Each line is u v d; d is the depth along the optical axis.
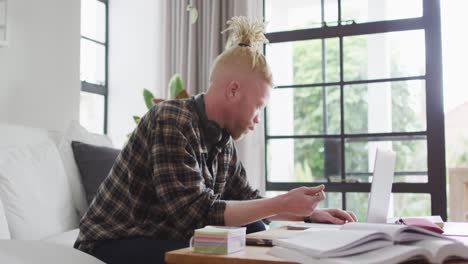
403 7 3.41
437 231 1.33
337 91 3.57
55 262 1.21
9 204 1.92
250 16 3.55
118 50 4.10
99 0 4.07
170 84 3.30
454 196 3.35
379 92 3.46
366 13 3.51
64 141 2.52
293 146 3.68
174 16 3.81
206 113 1.45
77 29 3.06
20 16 2.65
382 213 1.61
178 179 1.27
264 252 0.96
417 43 3.37
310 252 0.85
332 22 3.60
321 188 1.19
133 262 1.31
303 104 3.66
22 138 2.28
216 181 1.57
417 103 3.37
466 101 4.28
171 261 0.95
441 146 3.28
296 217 1.63
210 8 3.66
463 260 0.87
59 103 2.91
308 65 3.65
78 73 3.05
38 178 2.11
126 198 1.39
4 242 1.28
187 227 1.24
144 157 1.37
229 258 0.90
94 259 1.27
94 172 2.44
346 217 1.60
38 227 1.98
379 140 3.45
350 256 0.84
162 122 1.34
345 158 3.54
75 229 2.15
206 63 3.65
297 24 3.70
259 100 1.45
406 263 0.83
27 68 2.70
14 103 2.61
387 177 1.58
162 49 3.88
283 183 3.68
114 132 4.07
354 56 3.53
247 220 1.20
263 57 1.47
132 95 4.03
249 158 3.47
